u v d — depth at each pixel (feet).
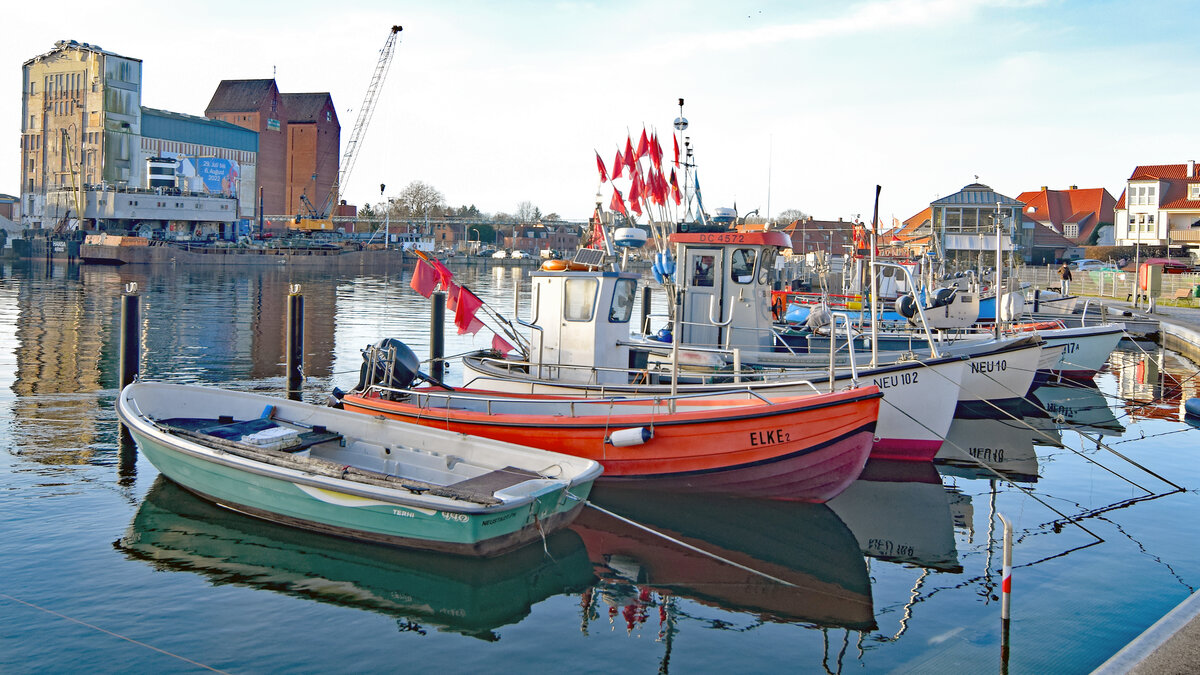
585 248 49.34
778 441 36.24
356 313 128.06
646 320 60.75
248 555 30.76
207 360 76.28
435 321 69.82
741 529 35.78
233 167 361.30
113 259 262.06
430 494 29.78
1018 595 28.89
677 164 58.44
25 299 134.51
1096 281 160.56
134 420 36.65
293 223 403.54
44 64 337.93
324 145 469.16
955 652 24.47
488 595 28.27
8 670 22.43
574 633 25.75
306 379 67.51
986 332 70.95
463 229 556.92
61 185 337.31
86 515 34.14
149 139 347.56
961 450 49.75
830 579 30.45
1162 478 41.88
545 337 46.26
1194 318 108.78
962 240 181.16
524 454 34.53
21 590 27.32
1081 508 38.99
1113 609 27.58
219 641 24.45
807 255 148.46
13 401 54.80
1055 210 283.18
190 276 221.66
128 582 28.19
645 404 38.34
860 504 39.68
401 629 25.66
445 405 43.75
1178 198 219.61
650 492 38.45
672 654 24.49
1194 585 29.63
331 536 32.48
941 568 31.63
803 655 24.50
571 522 33.81
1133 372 82.17
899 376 44.09
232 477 33.40
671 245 55.98
